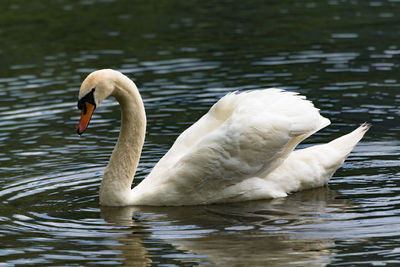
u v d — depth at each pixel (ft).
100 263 35.24
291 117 44.80
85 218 41.93
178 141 46.75
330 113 59.21
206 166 43.98
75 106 62.95
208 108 60.85
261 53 76.28
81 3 103.60
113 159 44.50
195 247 36.99
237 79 67.77
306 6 97.91
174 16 94.73
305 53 75.56
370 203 42.78
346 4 97.71
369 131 55.42
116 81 43.83
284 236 38.17
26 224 40.81
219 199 44.80
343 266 34.24
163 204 44.52
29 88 67.72
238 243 37.35
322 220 40.42
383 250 35.83
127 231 39.63
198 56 75.92
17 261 35.60
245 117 44.29
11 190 46.19
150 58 75.77
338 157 46.37
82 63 74.90
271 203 44.09
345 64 71.46
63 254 36.37
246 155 44.14
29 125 58.80
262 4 100.78
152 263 35.09
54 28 90.22
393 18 88.43
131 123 44.52
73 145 54.49
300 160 45.88
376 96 62.49
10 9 100.73
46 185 47.11
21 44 83.46
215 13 95.86
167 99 63.36
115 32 87.20
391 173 47.80
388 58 72.74
